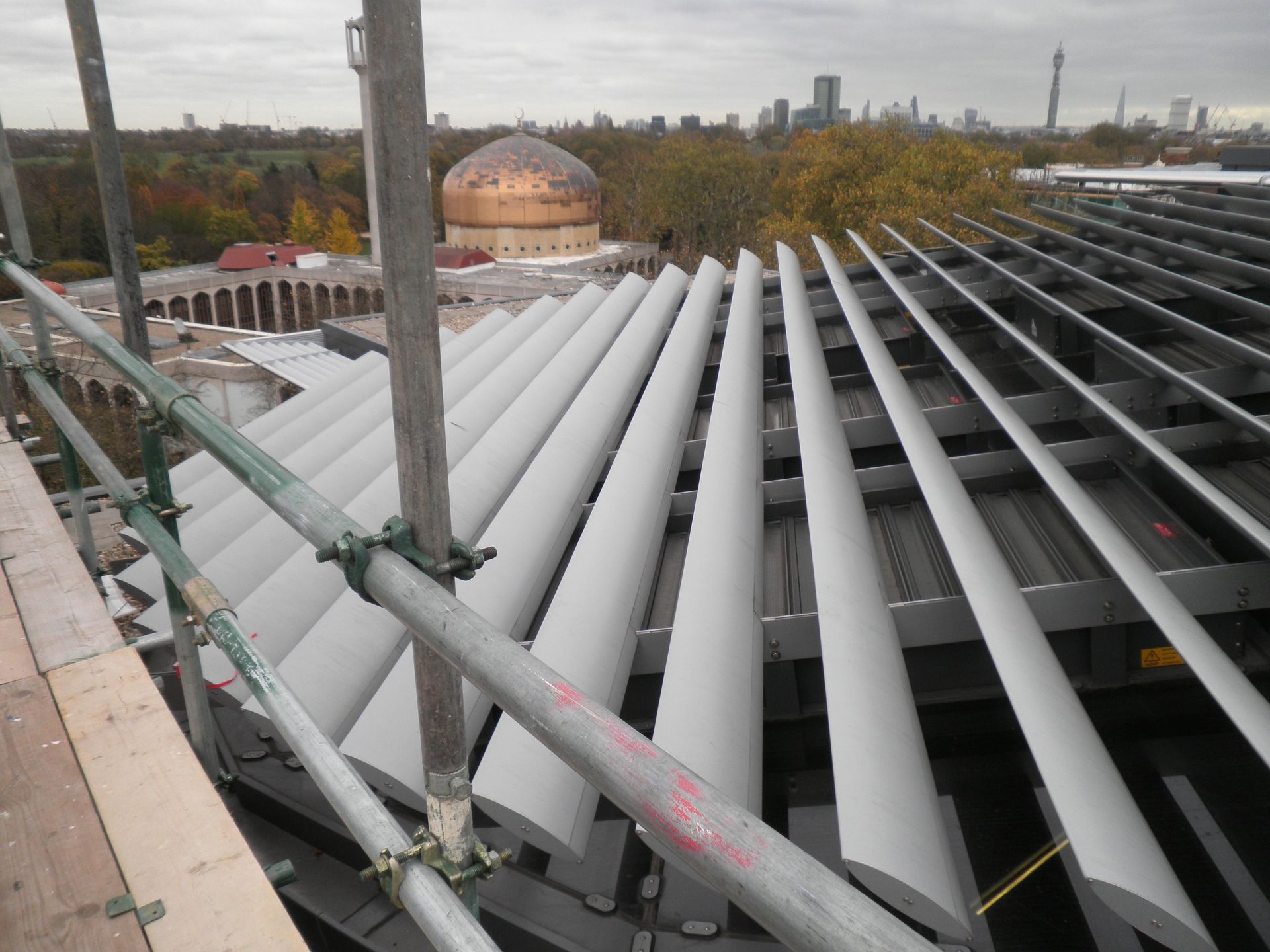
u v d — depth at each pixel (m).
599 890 3.32
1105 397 6.54
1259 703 2.28
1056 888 2.98
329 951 3.79
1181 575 3.47
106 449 23.14
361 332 34.81
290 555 6.26
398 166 1.16
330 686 4.29
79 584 3.03
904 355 10.39
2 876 1.83
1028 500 5.31
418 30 1.13
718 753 3.00
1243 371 6.18
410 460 1.34
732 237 90.75
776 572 5.00
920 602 3.73
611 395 8.36
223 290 89.12
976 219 50.50
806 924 0.72
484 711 4.07
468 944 1.28
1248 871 2.91
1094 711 3.65
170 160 148.62
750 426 6.57
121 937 1.67
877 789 2.49
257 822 4.29
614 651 4.05
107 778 2.11
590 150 149.50
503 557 5.20
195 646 2.94
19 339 49.41
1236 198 12.31
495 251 103.44
